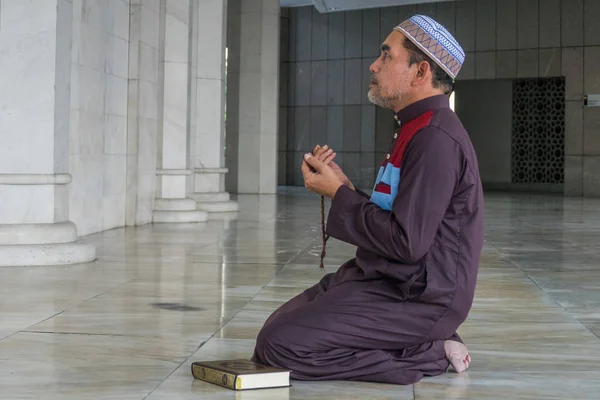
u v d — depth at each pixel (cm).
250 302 628
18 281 709
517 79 2962
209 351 459
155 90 1351
